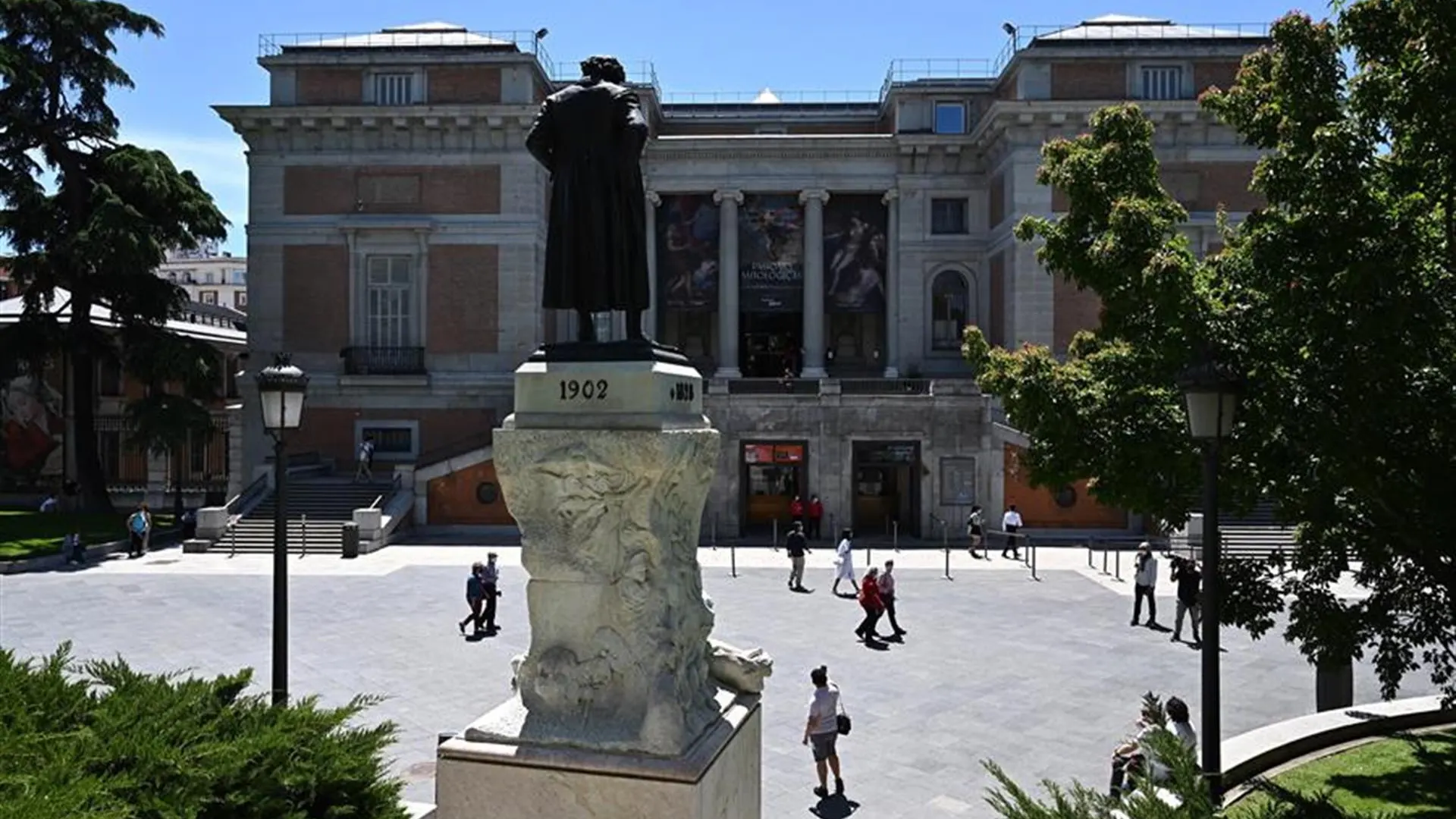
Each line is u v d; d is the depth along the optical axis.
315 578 28.16
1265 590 11.24
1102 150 11.82
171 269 115.44
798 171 47.12
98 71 39.00
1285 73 9.85
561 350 6.81
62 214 38.81
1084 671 18.16
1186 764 5.96
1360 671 18.03
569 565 6.44
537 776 6.17
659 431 6.35
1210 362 9.09
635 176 7.13
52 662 7.83
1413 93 8.54
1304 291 9.01
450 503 38.00
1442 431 9.24
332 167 43.56
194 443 51.72
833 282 48.22
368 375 42.81
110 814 5.15
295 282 43.53
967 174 46.69
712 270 48.06
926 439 37.16
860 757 13.73
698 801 5.93
